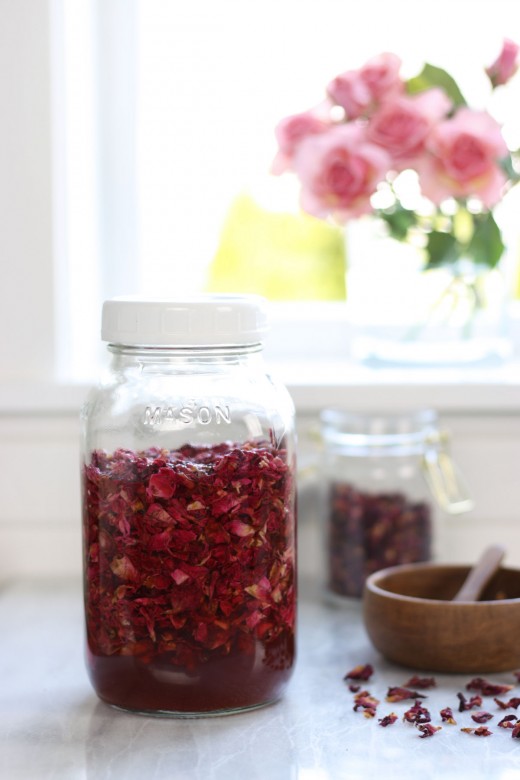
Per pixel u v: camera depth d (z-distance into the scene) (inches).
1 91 56.4
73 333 60.5
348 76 53.7
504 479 57.3
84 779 33.5
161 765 34.4
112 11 63.7
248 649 37.2
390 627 42.1
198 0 66.5
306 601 53.7
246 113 67.7
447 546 53.6
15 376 57.6
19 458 57.4
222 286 68.6
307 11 66.9
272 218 68.9
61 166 57.8
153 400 38.1
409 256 57.9
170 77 66.9
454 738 36.4
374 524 51.4
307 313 67.9
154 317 36.2
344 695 40.5
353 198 53.5
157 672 36.9
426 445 52.0
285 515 38.5
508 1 66.5
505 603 41.2
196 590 36.4
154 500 36.3
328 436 52.6
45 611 51.6
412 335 58.9
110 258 65.2
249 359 38.9
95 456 38.3
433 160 53.1
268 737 36.4
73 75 59.5
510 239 62.8
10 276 57.3
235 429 38.1
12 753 35.4
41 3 56.0
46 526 57.9
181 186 67.7
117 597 37.1
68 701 40.0
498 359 59.2
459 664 41.6
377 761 34.6
